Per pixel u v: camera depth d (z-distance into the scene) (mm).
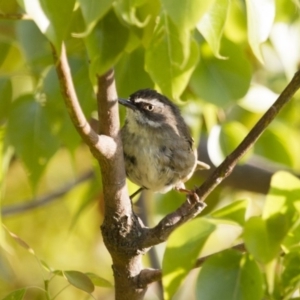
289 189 7758
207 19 6891
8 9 9594
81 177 15250
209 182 8398
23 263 14992
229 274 7586
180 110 12547
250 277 7570
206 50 9898
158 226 8562
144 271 8953
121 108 12312
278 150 12484
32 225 15859
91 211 15867
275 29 9047
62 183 16203
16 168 15805
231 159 8211
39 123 10367
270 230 7551
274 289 7977
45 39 9875
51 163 16266
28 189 15922
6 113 10781
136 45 8023
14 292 7977
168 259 7602
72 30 7996
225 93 9867
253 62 14070
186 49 7125
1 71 13172
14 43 11070
